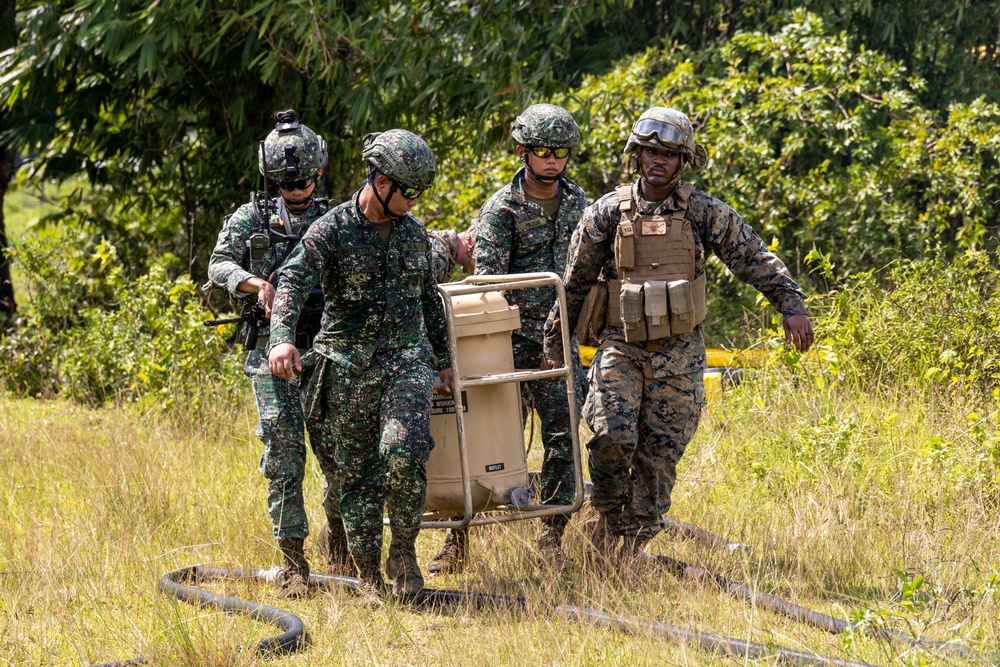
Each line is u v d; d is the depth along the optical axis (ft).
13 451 41.65
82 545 29.37
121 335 53.42
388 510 25.62
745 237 26.30
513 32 61.87
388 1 64.64
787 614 23.71
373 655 22.17
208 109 72.79
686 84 67.05
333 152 67.56
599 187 67.77
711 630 22.67
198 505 33.45
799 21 67.26
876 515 29.68
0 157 76.43
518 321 27.14
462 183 70.69
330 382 25.23
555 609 23.98
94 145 77.41
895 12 80.18
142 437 44.06
